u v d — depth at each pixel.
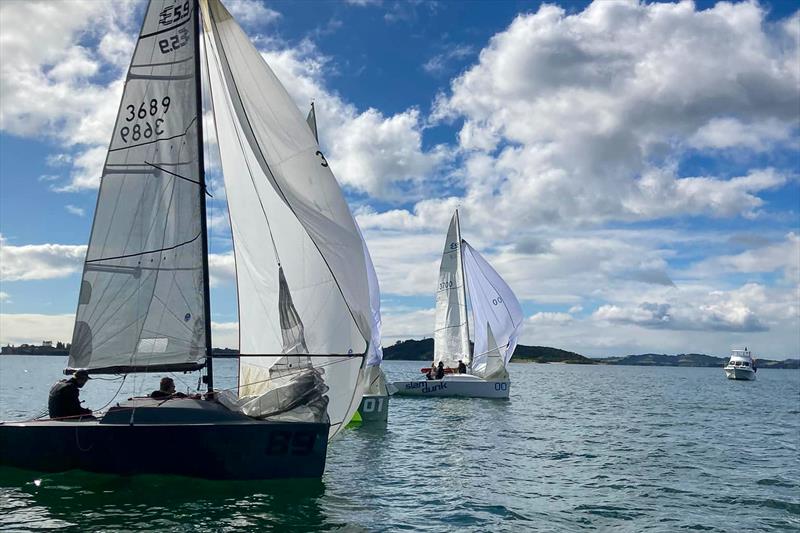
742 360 92.06
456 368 37.56
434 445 18.78
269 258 13.66
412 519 10.66
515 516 11.09
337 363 13.01
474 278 37.00
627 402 39.81
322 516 10.44
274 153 13.45
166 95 13.12
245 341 13.80
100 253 12.80
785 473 15.54
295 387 11.99
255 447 11.41
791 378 121.94
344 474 14.02
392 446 18.34
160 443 11.20
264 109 13.55
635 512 11.59
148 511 10.17
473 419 26.03
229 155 14.16
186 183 12.97
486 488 13.20
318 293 13.25
